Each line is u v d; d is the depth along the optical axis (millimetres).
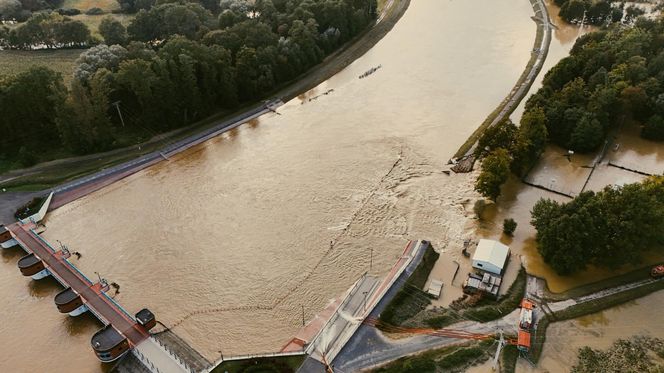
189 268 110188
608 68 160125
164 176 140125
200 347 92938
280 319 97688
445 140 150500
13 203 128500
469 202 126312
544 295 99812
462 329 91812
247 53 171125
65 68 186125
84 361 92375
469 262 108438
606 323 93688
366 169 139375
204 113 164250
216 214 125625
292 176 138125
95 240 118500
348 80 190250
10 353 94375
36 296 106438
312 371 83562
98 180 137000
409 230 118188
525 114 141250
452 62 198125
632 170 134750
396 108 168500
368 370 83438
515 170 131875
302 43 192000
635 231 98750
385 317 93688
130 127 157750
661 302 97625
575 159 140250
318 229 119438
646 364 85625
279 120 166000
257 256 112562
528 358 86312
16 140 146250
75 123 141625
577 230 99062
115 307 99688
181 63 153125
